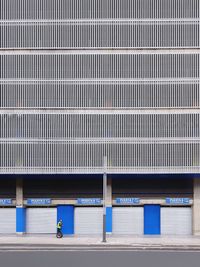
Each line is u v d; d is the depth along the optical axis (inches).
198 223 1775.3
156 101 1771.7
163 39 1780.3
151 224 1802.4
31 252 1233.4
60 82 1779.0
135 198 1797.5
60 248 1341.0
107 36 1782.7
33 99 1777.8
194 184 1782.7
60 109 1774.1
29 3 1792.6
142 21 1782.7
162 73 1776.6
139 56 1777.8
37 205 1804.9
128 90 1775.3
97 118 1770.4
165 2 1782.7
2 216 1812.3
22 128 1772.9
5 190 1813.5
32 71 1782.7
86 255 1153.4
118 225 1803.6
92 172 1755.7
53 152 1766.7
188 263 1002.7
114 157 1760.6
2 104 1780.3
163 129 1765.5
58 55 1781.5
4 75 1782.7
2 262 1009.5
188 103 1769.2
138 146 1763.0
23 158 1765.5
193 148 1760.6
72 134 1769.2
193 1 1782.7
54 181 1811.0
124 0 1787.6
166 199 1795.0
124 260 1050.1
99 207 1806.1
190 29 1781.5
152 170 1756.9
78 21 1786.4
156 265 965.8
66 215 1807.3
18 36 1788.9
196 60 1774.1
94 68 1780.3
